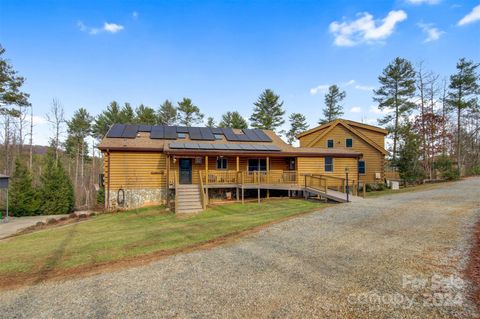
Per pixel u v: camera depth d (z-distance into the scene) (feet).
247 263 19.10
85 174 142.51
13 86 74.84
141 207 54.85
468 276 15.06
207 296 14.32
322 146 82.69
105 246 26.05
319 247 21.90
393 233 24.81
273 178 57.57
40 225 45.39
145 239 28.35
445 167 82.12
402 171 76.64
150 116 123.13
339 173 64.39
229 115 135.54
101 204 68.28
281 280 15.90
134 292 15.21
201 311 12.76
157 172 56.80
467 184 64.80
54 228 40.16
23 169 64.28
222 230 30.22
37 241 30.89
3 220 53.67
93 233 33.60
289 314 12.10
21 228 44.47
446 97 98.32
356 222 30.01
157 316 12.50
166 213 47.21
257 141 67.41
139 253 23.03
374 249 20.65
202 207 49.29
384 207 38.06
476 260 17.24
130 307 13.48
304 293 14.11
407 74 97.25
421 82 96.43
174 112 132.16
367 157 78.33
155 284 16.20
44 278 18.15
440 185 67.15
